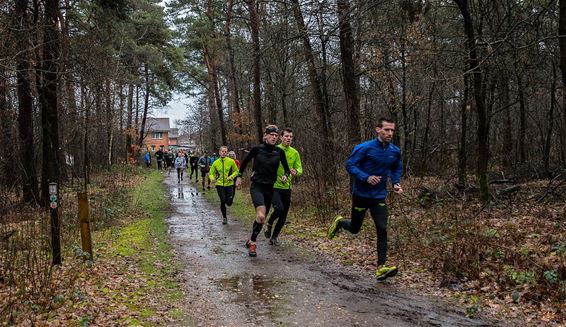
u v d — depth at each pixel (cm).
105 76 1619
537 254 664
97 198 1449
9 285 578
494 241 736
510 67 1308
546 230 814
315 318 495
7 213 1004
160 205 1602
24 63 1121
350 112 1249
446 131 2539
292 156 855
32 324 442
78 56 1432
